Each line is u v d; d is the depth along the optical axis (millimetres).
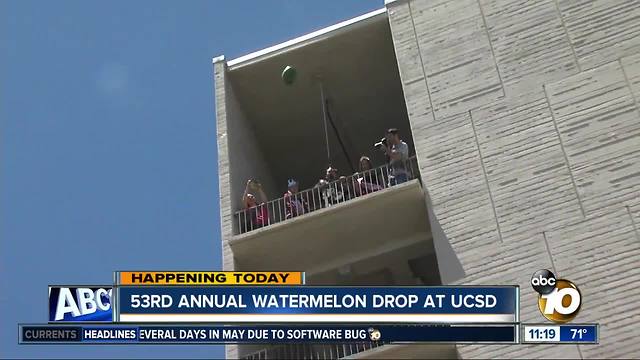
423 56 23844
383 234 22375
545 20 23094
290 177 28469
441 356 19016
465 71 23062
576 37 22484
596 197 19812
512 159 21078
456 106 22516
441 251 20328
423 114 22703
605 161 20250
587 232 19375
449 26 24141
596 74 21672
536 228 19828
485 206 20594
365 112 27500
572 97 21531
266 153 28094
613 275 18641
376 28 25812
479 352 18453
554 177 20438
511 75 22484
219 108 25781
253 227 23594
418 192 21375
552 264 19203
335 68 26641
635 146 20250
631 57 21625
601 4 22766
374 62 26500
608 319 18156
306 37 26422
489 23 23688
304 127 27625
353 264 22750
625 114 20812
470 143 21750
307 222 22125
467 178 21219
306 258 22891
